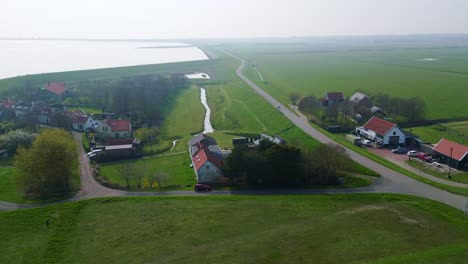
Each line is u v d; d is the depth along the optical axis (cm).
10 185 8706
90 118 13475
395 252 5472
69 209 7200
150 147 11625
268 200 7406
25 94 18162
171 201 7462
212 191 8100
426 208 6850
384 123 11419
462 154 9112
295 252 5578
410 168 9319
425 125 13212
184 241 6012
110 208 7238
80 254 5778
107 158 10538
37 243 6131
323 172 8375
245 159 8294
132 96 16375
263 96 17812
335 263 5250
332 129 12562
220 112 16425
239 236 6088
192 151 10188
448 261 5100
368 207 7000
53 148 8338
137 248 5872
